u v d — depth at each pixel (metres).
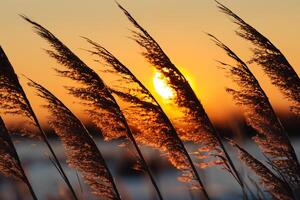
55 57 2.15
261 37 2.15
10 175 2.13
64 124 2.18
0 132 2.12
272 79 2.17
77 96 2.17
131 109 2.16
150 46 2.17
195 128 2.17
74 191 2.17
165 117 2.16
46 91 2.16
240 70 2.16
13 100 2.12
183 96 2.17
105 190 2.18
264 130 2.17
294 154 2.14
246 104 2.18
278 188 2.12
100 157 2.17
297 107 2.16
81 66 2.15
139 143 2.18
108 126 2.18
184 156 2.17
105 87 2.16
